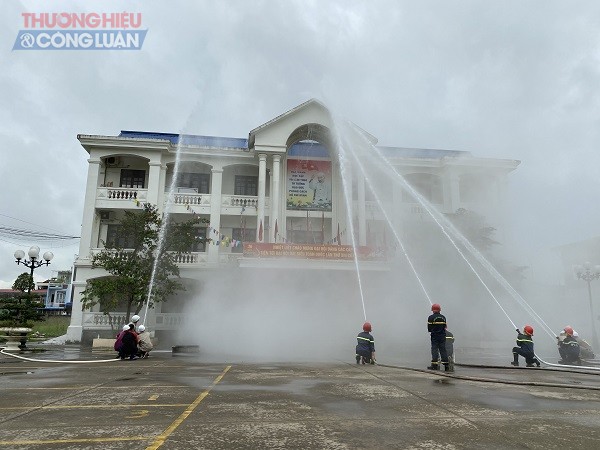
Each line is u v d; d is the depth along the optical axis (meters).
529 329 14.23
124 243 32.09
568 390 8.60
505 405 6.91
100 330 30.36
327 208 34.09
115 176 34.81
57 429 5.23
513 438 4.96
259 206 32.19
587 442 4.82
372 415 6.09
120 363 14.49
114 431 5.14
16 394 7.78
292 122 33.09
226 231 34.44
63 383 9.26
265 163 32.91
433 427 5.44
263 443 4.66
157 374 10.93
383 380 9.73
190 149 33.75
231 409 6.42
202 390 8.21
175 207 33.28
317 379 9.88
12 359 16.45
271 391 8.10
